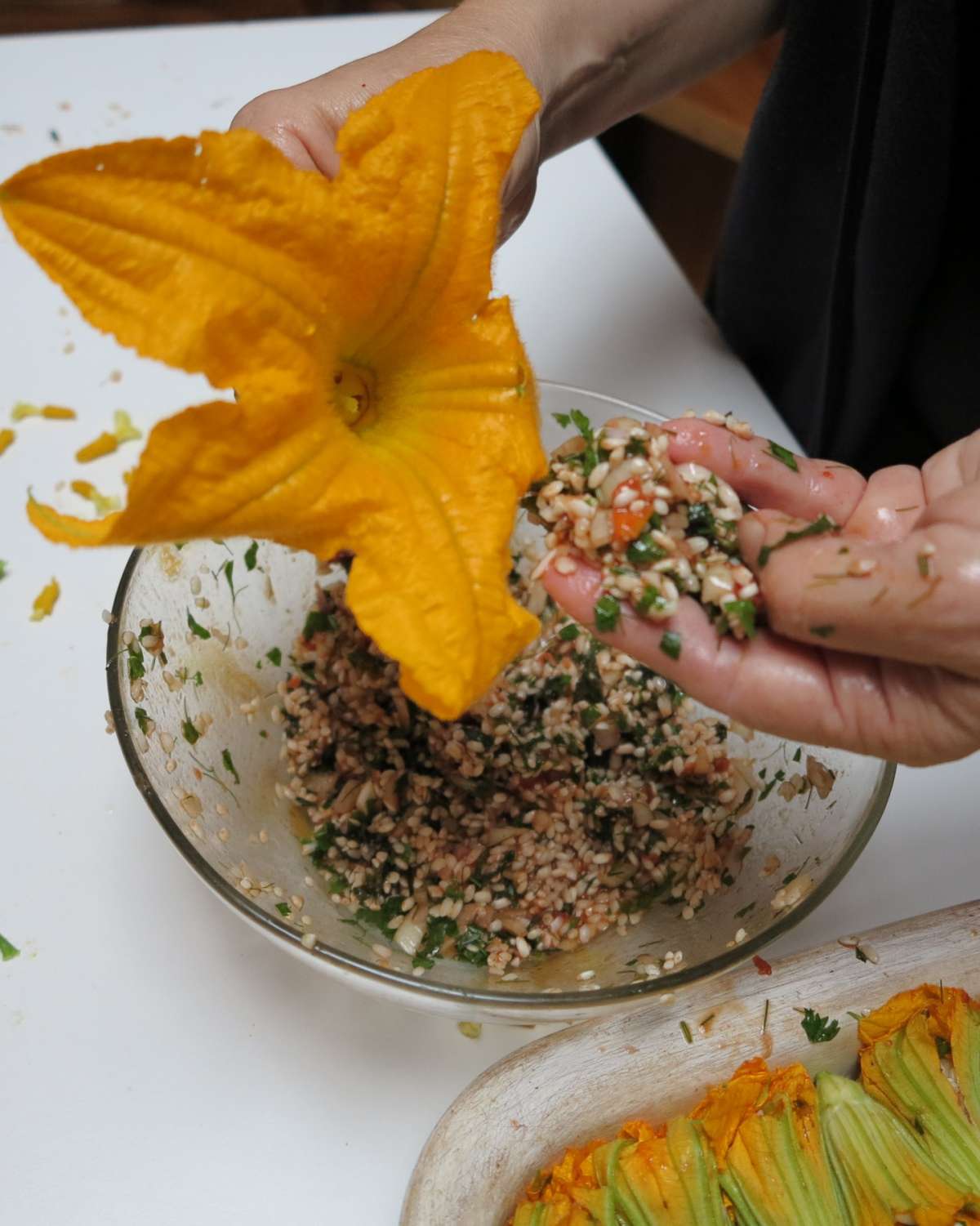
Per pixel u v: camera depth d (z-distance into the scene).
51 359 0.69
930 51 0.60
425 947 0.53
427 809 0.56
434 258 0.42
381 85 0.51
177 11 1.17
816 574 0.44
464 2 0.56
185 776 0.51
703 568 0.47
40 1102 0.52
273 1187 0.51
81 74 0.79
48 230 0.37
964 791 0.61
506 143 0.42
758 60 0.94
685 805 0.57
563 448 0.50
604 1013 0.50
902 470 0.53
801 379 0.77
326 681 0.57
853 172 0.66
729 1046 0.52
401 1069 0.54
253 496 0.40
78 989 0.54
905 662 0.45
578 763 0.57
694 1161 0.50
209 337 0.39
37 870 0.56
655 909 0.55
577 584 0.47
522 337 0.71
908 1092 0.52
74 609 0.62
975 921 0.55
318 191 0.40
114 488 0.65
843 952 0.54
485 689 0.41
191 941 0.55
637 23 0.60
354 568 0.41
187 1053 0.53
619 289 0.74
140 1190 0.51
